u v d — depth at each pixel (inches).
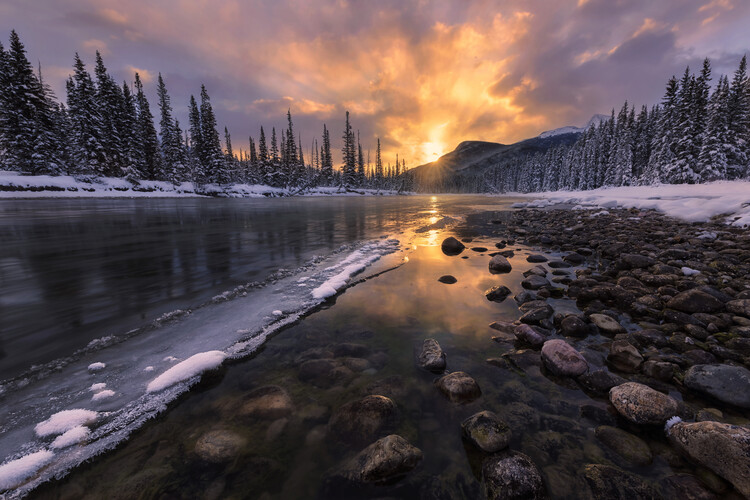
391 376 92.5
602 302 163.0
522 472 58.4
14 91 1095.6
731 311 141.3
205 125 1662.2
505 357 105.7
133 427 71.0
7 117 1102.4
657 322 137.6
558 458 64.9
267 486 57.2
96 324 123.4
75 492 55.8
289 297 156.8
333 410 77.5
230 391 84.5
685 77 1457.9
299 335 118.6
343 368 95.9
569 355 96.0
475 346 113.5
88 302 146.4
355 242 317.4
